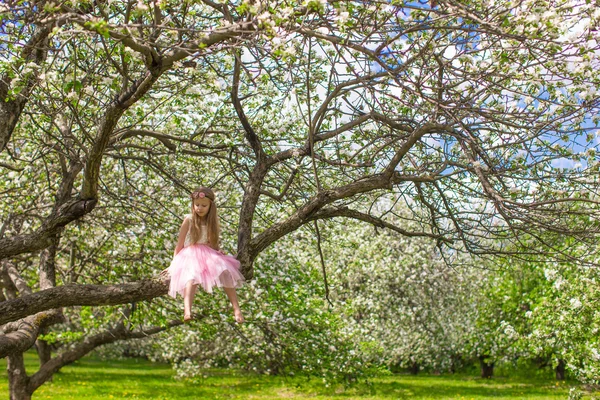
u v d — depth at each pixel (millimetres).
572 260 5641
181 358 23047
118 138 6945
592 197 6016
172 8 5355
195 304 10875
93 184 5293
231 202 10305
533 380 29281
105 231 10727
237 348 12922
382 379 26641
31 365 31391
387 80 5988
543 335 14586
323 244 16828
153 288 5043
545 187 6168
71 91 5523
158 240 10242
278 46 4227
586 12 4836
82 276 10727
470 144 5648
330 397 19641
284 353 12102
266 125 8117
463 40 5465
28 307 4777
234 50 4930
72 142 7000
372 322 19031
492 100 6246
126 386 23172
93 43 5375
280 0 4320
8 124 5875
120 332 13070
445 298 22594
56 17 4266
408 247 19797
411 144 5520
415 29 4668
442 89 5527
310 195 8461
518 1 4695
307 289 12523
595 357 13273
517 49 5152
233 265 5156
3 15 4574
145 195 9344
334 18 4820
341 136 7797
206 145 7449
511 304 23766
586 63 4984
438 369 31625
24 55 5484
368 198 8516
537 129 5375
